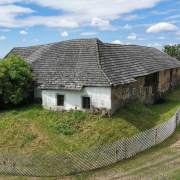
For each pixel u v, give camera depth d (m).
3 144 14.17
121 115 17.22
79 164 12.08
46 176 11.78
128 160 13.00
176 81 34.66
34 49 26.53
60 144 14.02
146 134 14.16
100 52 19.52
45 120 16.67
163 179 10.30
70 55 20.05
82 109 17.41
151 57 28.58
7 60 18.84
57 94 17.92
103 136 14.79
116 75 17.75
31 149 13.65
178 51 52.94
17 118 16.84
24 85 18.36
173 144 14.95
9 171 12.20
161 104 24.62
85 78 17.33
